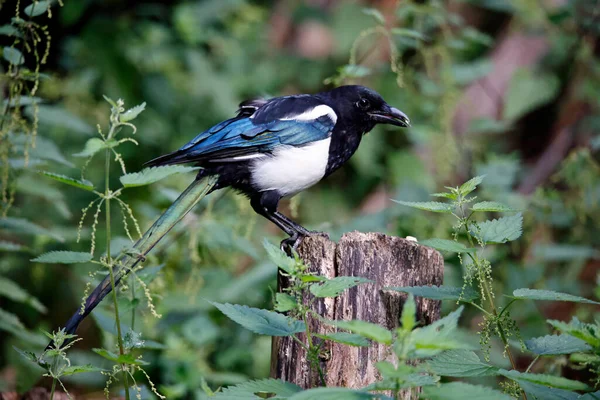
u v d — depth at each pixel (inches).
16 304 534.3
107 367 464.1
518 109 556.7
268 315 251.4
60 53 605.0
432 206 253.9
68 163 375.9
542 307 493.7
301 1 696.4
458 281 445.1
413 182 540.1
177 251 436.5
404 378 202.4
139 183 233.8
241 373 476.7
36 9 341.1
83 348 542.3
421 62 588.4
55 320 539.5
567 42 595.2
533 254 492.4
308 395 208.5
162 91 619.5
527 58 616.1
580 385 217.5
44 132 553.0
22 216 539.5
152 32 636.1
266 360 483.8
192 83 629.6
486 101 610.2
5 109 351.6
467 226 258.7
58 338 267.0
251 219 430.3
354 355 278.1
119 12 634.8
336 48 661.9
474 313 464.8
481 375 246.7
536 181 613.3
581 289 507.8
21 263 530.9
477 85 613.9
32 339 395.2
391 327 282.8
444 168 510.6
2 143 352.2
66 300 544.7
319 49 688.4
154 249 429.4
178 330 467.2
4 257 525.7
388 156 580.1
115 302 256.2
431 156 562.9
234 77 655.8
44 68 594.6
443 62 515.5
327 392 209.3
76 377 448.8
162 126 610.9
